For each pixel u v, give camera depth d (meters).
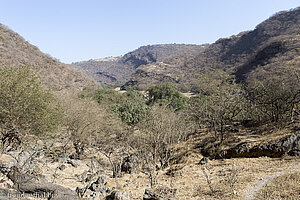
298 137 13.66
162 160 16.12
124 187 11.18
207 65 113.25
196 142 19.92
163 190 9.47
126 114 26.66
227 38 139.25
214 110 18.30
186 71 115.62
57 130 16.06
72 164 15.44
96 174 13.42
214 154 16.88
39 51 73.12
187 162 16.34
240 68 77.69
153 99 50.25
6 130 12.02
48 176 11.27
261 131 18.75
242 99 18.86
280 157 13.52
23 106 11.92
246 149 15.36
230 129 20.66
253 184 9.28
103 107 28.45
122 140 20.28
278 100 18.86
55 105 15.34
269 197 7.61
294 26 93.94
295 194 7.42
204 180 11.66
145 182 12.38
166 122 15.13
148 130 14.31
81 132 18.86
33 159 9.00
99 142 20.56
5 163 7.91
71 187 10.31
